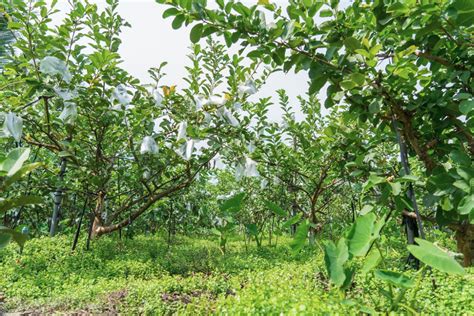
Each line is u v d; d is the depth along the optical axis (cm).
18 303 448
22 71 545
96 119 596
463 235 388
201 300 399
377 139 445
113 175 766
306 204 1059
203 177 959
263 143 693
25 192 669
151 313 395
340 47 300
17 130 450
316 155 636
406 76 296
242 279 508
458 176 288
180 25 293
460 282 361
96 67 531
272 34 289
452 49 333
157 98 553
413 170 654
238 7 293
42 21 512
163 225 1237
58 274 562
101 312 417
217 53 617
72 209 977
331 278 219
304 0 296
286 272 493
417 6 274
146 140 547
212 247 899
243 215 1021
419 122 373
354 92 341
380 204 310
